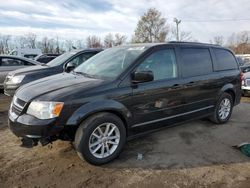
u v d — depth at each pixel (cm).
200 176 342
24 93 371
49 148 420
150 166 368
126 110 379
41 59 1437
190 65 477
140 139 470
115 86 371
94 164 364
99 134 365
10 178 332
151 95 405
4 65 945
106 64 434
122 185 319
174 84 437
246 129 539
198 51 503
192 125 558
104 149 372
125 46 474
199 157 399
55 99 333
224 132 517
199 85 486
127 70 387
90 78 398
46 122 326
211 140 472
